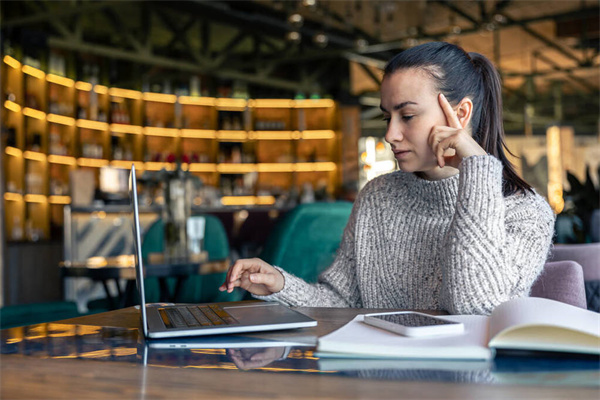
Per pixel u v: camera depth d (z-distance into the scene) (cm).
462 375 66
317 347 81
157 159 812
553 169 1216
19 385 66
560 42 1042
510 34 988
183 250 312
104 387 65
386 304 140
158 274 282
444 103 121
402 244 138
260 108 959
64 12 595
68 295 556
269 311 108
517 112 1538
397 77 123
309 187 876
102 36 817
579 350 72
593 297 169
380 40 828
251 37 915
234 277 128
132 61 819
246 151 943
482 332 81
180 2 721
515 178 130
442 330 80
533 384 63
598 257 170
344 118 965
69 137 701
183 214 313
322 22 843
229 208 668
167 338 91
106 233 571
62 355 81
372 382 64
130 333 96
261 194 941
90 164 728
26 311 253
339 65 972
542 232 118
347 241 148
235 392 62
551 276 135
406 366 71
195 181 320
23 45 612
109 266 297
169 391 63
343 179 959
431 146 120
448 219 134
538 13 903
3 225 543
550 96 1518
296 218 223
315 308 122
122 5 760
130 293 318
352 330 85
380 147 1238
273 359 76
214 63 848
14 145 581
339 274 146
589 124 1708
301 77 973
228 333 92
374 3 793
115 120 787
